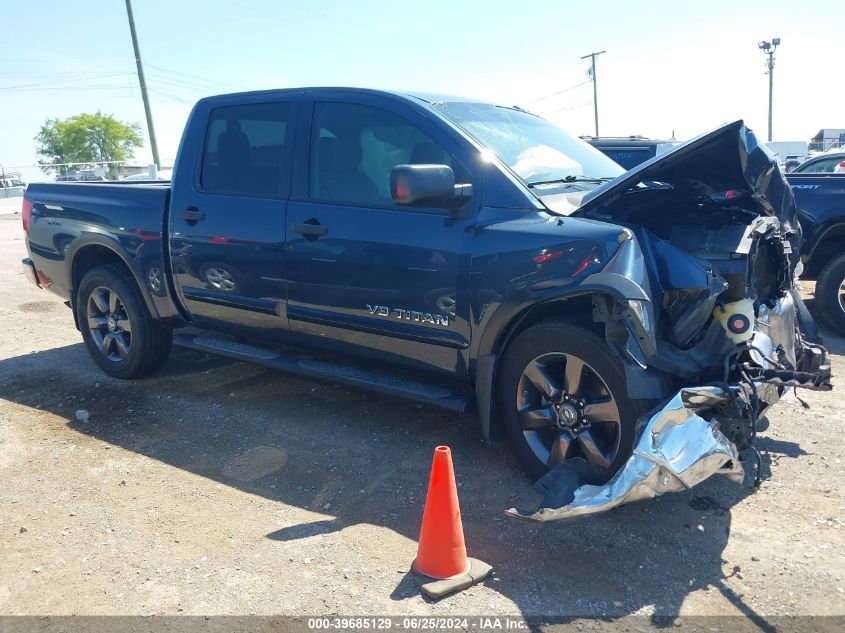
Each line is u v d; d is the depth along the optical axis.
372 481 3.86
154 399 5.14
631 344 3.18
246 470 4.02
